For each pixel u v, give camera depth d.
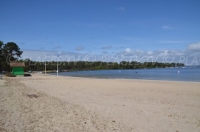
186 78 44.19
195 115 9.80
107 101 13.48
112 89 21.16
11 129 6.68
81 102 12.85
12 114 8.66
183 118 9.23
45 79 39.34
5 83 26.00
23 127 6.95
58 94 16.56
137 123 8.30
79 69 152.50
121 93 17.83
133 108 11.22
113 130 7.16
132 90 20.23
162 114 9.93
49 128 6.97
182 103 12.92
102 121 8.28
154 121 8.68
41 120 7.91
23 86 22.62
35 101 12.16
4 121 7.55
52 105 11.05
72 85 26.00
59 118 8.32
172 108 11.35
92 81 34.41
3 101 11.87
